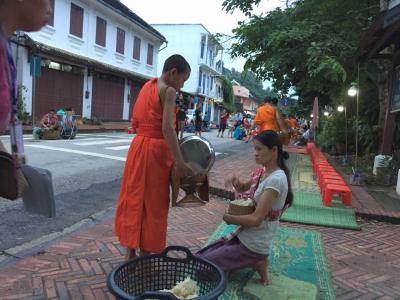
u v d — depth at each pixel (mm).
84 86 20547
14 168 1583
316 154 11703
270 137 3307
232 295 3270
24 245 4145
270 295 3287
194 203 3189
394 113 9297
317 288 3490
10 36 1571
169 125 2998
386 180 8633
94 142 13469
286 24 11047
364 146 13531
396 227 5676
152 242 3221
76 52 19766
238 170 9266
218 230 4902
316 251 4391
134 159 3203
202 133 26656
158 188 3195
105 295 3188
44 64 17391
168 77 3123
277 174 3279
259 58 11656
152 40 28188
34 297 3096
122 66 24391
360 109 13438
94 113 21688
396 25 6734
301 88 12953
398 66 8695
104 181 7441
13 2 1506
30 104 16594
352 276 3863
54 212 1748
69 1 18812
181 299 2318
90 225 4984
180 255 4121
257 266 3449
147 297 2057
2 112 1468
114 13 22047
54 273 3510
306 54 10016
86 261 3779
